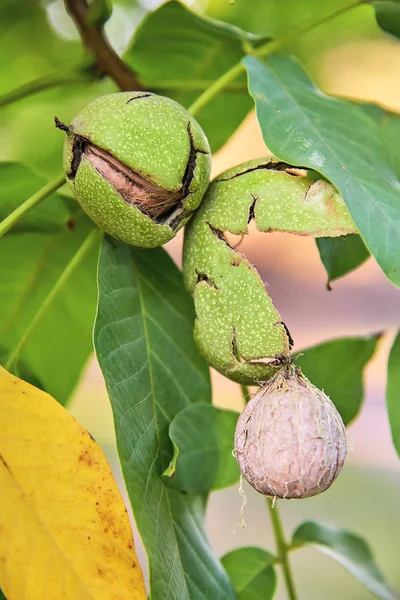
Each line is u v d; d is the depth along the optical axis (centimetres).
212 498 88
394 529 81
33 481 46
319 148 49
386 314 101
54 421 47
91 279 58
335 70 67
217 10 63
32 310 58
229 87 57
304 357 54
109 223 49
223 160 85
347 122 51
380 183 49
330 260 52
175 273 53
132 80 56
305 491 47
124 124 48
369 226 47
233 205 50
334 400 54
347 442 48
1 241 56
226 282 49
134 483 47
